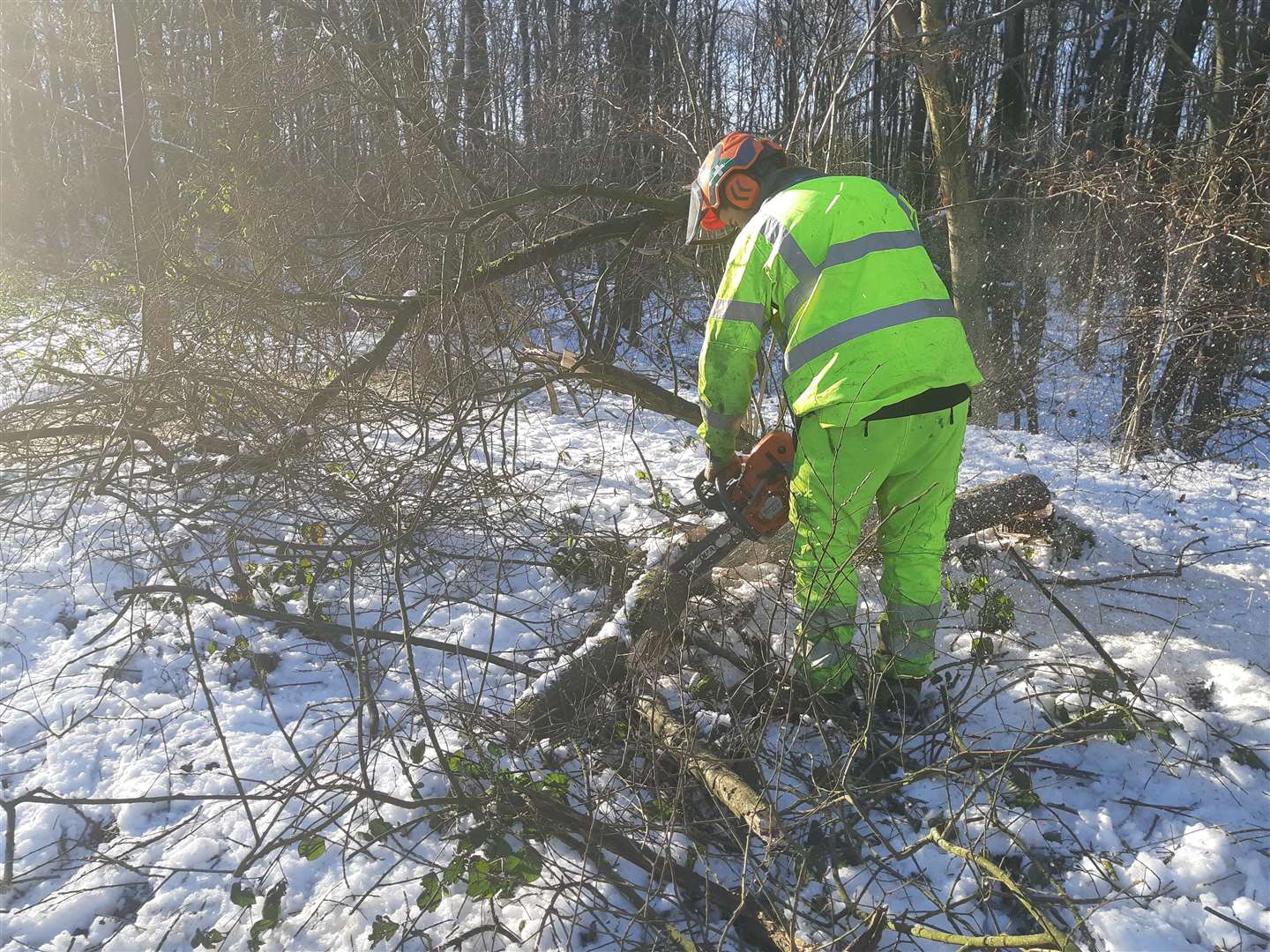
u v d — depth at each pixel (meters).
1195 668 2.71
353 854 2.00
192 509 3.80
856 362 2.29
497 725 2.44
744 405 2.53
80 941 1.97
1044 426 9.89
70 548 3.56
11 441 3.67
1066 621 3.12
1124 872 2.02
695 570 2.66
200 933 1.91
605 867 2.03
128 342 4.47
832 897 1.97
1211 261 6.22
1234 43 9.62
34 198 15.67
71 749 2.55
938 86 8.88
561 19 10.97
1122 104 13.82
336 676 2.95
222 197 5.61
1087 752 2.39
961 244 9.30
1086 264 8.86
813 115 4.45
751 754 2.29
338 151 5.61
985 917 1.94
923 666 2.54
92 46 11.85
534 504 4.19
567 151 6.55
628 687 2.60
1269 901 1.91
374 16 5.26
